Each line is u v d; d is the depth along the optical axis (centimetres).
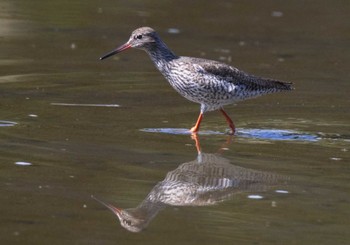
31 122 1499
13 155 1295
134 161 1293
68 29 2353
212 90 1498
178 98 1753
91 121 1528
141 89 1819
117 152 1337
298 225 1051
